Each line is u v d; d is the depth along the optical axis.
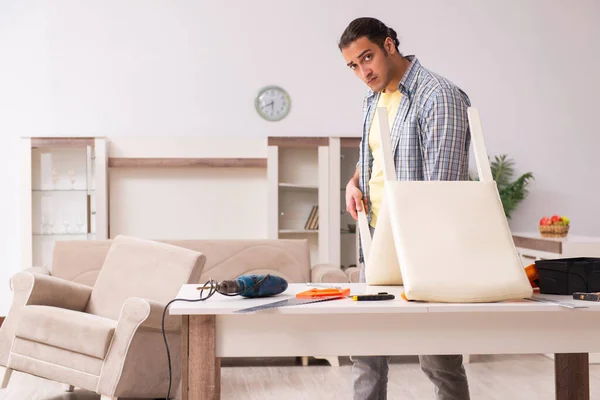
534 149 6.39
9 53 6.00
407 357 5.07
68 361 3.56
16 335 3.70
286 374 4.50
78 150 5.77
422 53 6.30
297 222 5.96
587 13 6.45
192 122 6.10
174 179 6.02
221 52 6.13
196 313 1.76
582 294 1.88
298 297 1.93
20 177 5.85
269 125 6.16
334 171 5.93
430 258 1.86
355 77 6.24
